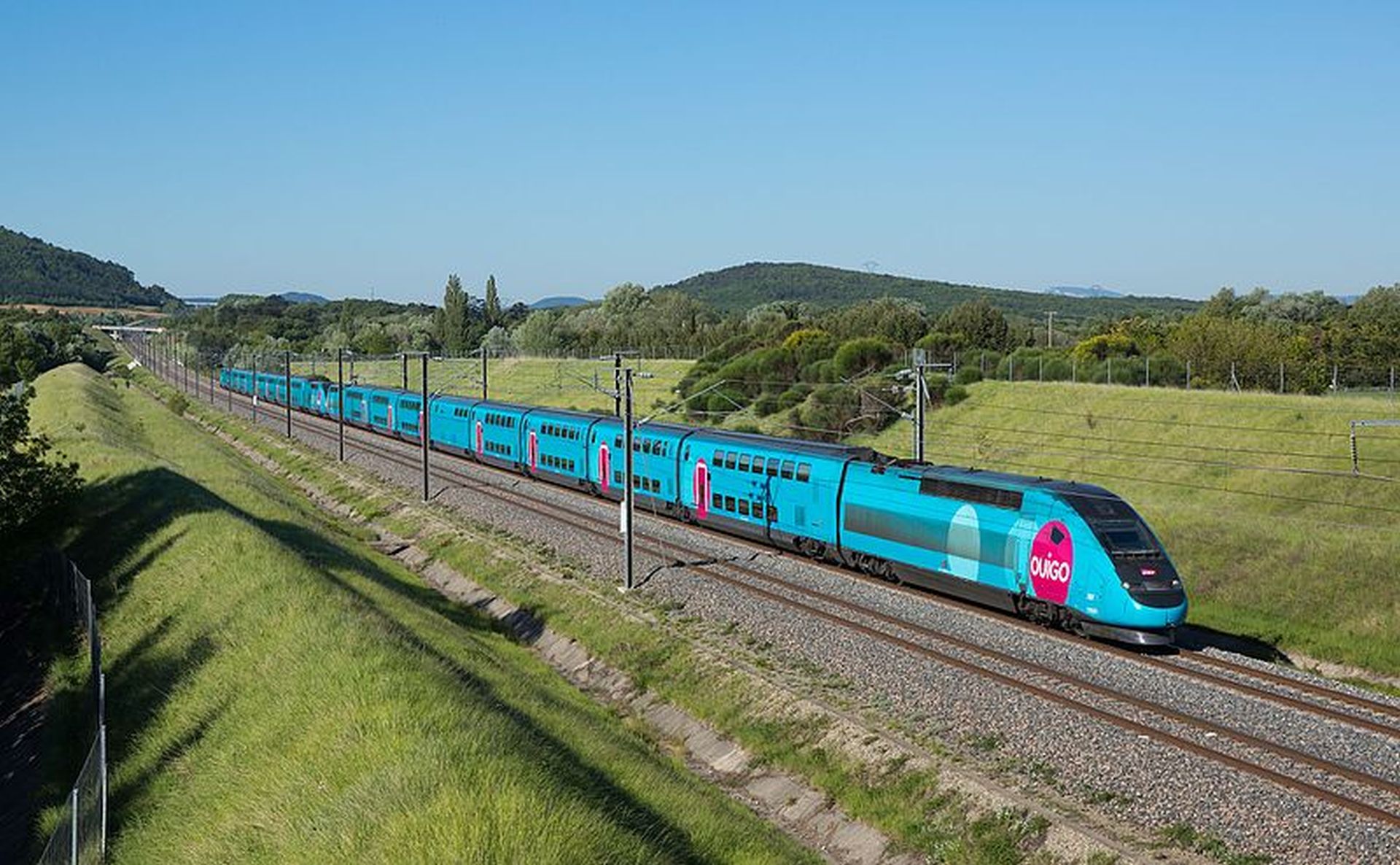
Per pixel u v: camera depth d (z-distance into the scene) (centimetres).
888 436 6225
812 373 7288
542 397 9369
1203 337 6800
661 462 4466
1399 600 3020
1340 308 10894
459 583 3869
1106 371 6475
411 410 7600
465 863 1184
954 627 2720
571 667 2934
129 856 1661
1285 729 1989
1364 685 2756
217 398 12500
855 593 3128
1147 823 1664
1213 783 1741
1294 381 6362
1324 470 4394
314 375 11038
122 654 2684
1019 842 1673
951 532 2959
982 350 7569
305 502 5700
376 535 4894
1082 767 1855
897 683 2325
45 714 2505
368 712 1694
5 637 3328
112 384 12681
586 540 3997
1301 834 1573
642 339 12069
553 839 1252
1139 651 2559
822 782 2012
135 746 2075
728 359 8456
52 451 5519
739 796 2097
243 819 1573
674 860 1435
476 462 6600
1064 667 2369
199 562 3070
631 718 2517
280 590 2533
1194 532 3706
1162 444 5084
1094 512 2598
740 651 2648
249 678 2088
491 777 1392
